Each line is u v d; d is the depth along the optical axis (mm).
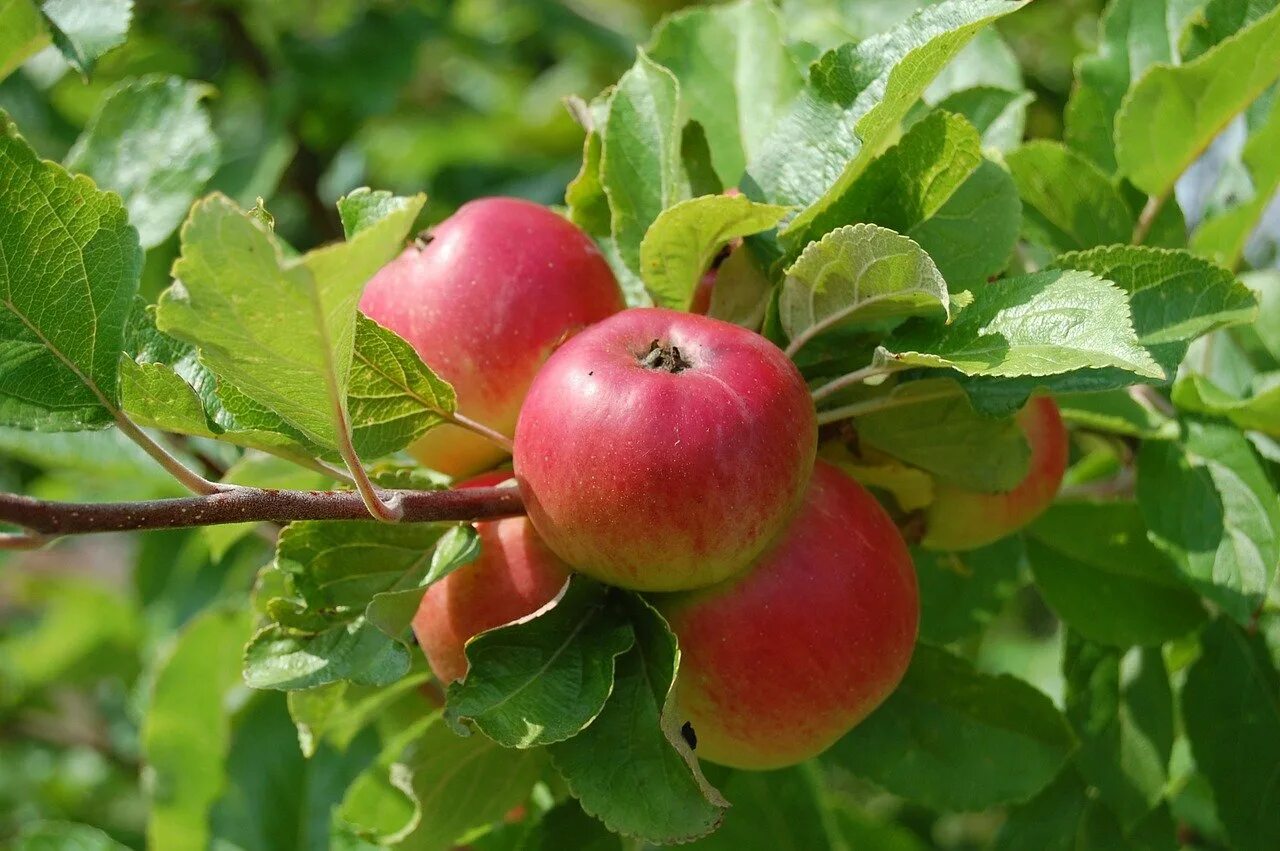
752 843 877
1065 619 870
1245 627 852
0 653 1727
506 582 729
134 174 887
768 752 730
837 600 716
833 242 712
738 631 713
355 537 741
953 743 799
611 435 690
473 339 741
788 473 699
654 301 759
